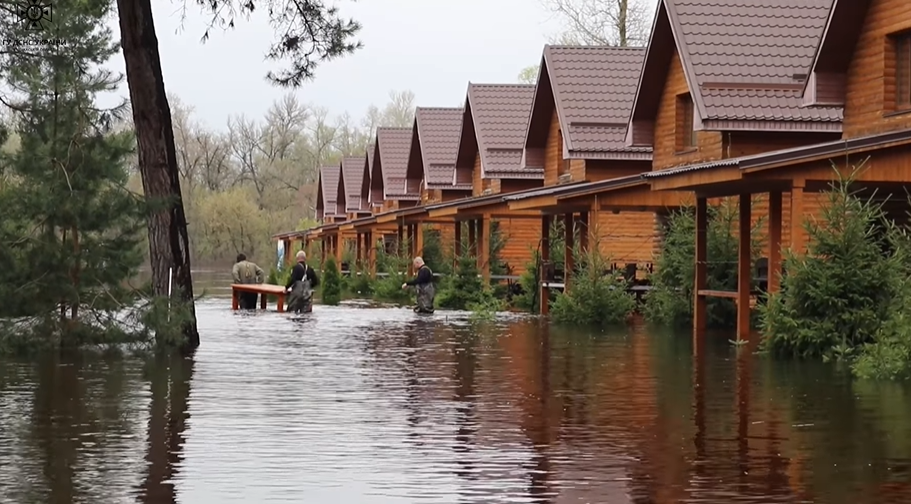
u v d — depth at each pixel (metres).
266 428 13.55
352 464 11.51
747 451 12.12
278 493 10.27
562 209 34.09
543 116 43.78
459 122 59.12
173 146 22.92
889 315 20.02
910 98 24.62
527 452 12.12
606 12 59.22
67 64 21.94
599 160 38.84
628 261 40.44
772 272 23.33
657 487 10.49
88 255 22.14
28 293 21.61
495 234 45.22
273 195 127.75
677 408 15.02
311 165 132.38
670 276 29.88
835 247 20.70
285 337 26.38
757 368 19.33
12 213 21.72
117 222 22.42
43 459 11.70
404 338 26.08
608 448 12.34
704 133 31.56
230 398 16.02
